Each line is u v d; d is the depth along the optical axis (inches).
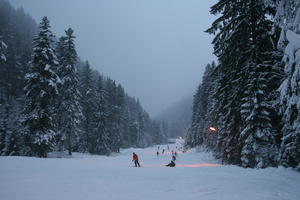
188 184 350.9
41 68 997.2
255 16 592.1
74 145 1555.1
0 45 868.6
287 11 396.2
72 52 1348.4
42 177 420.2
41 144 954.1
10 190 304.7
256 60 570.6
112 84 2578.7
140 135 3814.0
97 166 697.6
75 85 1357.0
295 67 337.7
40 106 991.0
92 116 1831.9
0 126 1445.6
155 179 414.3
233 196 263.6
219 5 591.8
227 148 716.0
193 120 2674.7
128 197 267.9
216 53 648.4
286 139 442.3
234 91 640.4
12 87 2273.6
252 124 548.1
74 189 315.9
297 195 271.6
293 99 359.3
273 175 422.6
